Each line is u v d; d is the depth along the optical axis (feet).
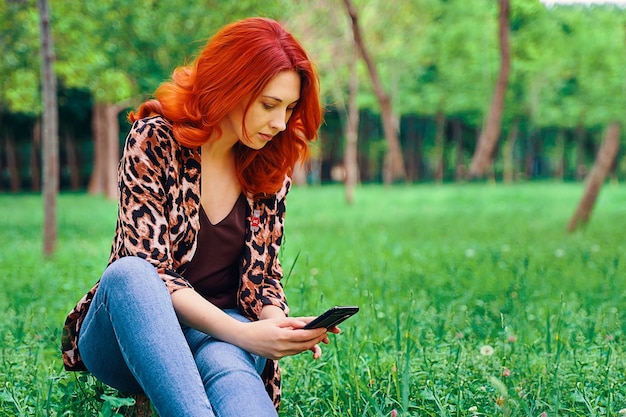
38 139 124.57
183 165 8.41
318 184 163.63
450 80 136.77
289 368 11.84
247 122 8.13
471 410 9.62
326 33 78.54
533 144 186.91
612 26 124.16
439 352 12.67
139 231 8.00
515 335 14.28
